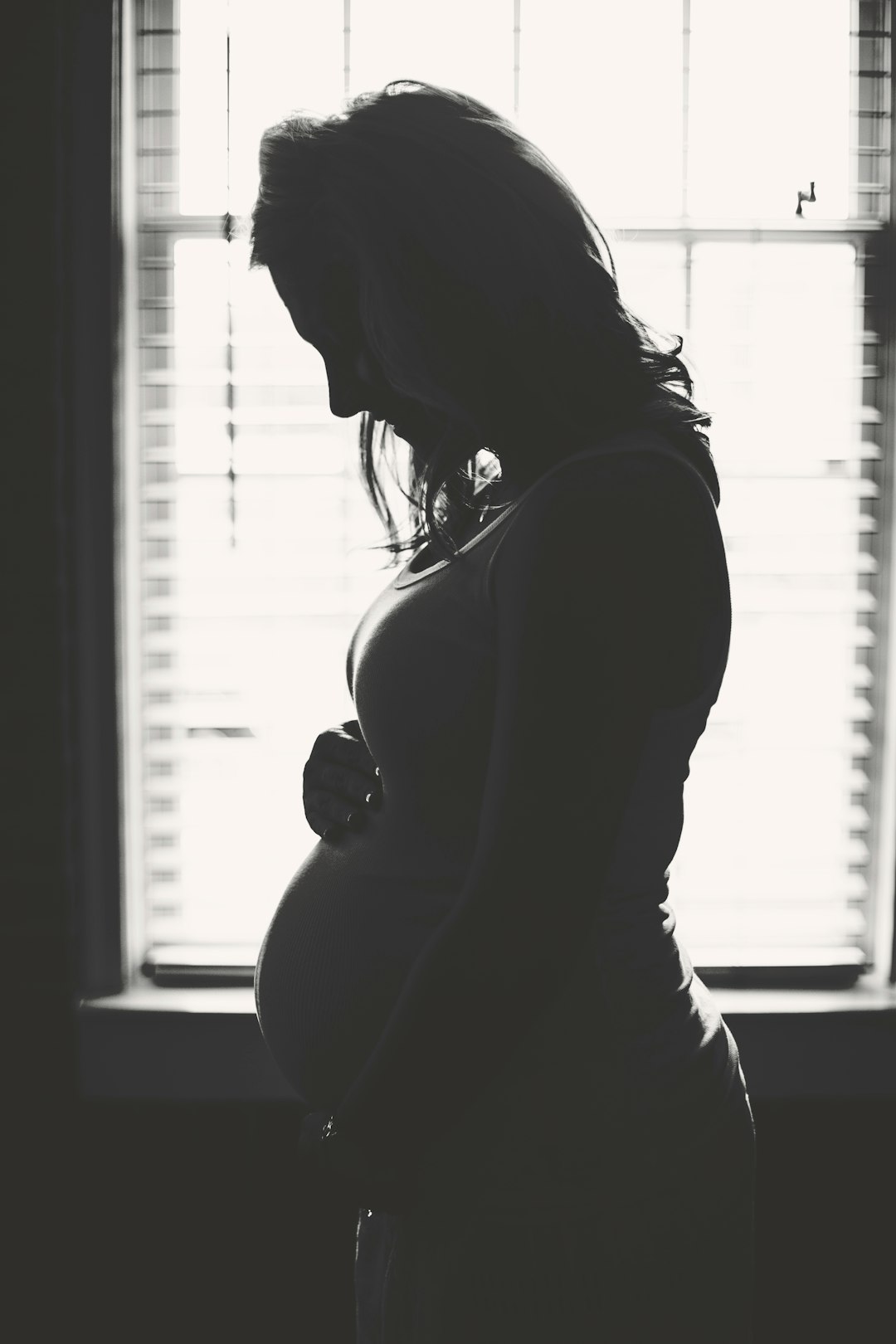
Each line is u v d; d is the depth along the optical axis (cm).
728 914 164
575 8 155
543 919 60
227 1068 161
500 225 67
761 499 157
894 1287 163
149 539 160
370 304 70
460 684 69
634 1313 69
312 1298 164
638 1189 68
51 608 155
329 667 162
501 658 64
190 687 161
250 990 167
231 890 166
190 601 160
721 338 155
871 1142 161
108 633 157
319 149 70
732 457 156
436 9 155
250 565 159
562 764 60
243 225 118
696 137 155
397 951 74
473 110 72
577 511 62
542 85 155
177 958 166
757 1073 159
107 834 161
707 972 164
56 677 156
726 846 162
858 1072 159
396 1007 65
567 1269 68
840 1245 163
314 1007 80
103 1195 164
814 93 155
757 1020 158
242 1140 163
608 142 155
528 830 60
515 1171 68
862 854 163
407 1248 72
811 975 165
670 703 65
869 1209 162
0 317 150
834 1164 162
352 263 72
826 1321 164
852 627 162
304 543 159
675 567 62
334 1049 78
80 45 149
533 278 68
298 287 77
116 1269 165
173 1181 164
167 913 167
